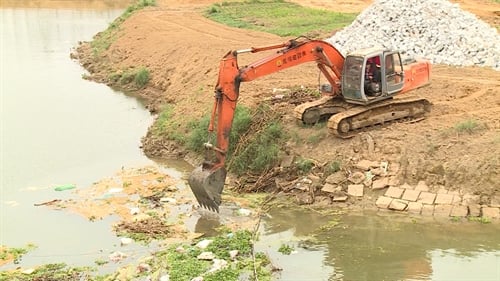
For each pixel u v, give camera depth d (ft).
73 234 53.93
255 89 78.07
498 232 51.85
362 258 48.91
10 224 56.03
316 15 137.90
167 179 66.03
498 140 57.82
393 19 89.97
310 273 46.73
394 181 58.18
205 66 94.68
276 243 51.70
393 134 61.72
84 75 112.78
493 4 143.23
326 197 58.75
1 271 47.73
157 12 153.38
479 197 55.06
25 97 97.86
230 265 47.60
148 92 100.63
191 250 49.98
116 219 56.75
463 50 84.89
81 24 169.07
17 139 78.38
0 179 66.18
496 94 70.44
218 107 56.39
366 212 56.24
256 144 65.57
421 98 65.57
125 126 84.38
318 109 65.62
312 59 61.31
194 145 71.82
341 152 61.62
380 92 62.75
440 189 56.59
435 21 88.07
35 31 158.61
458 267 47.01
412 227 53.31
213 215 57.00
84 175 67.62
